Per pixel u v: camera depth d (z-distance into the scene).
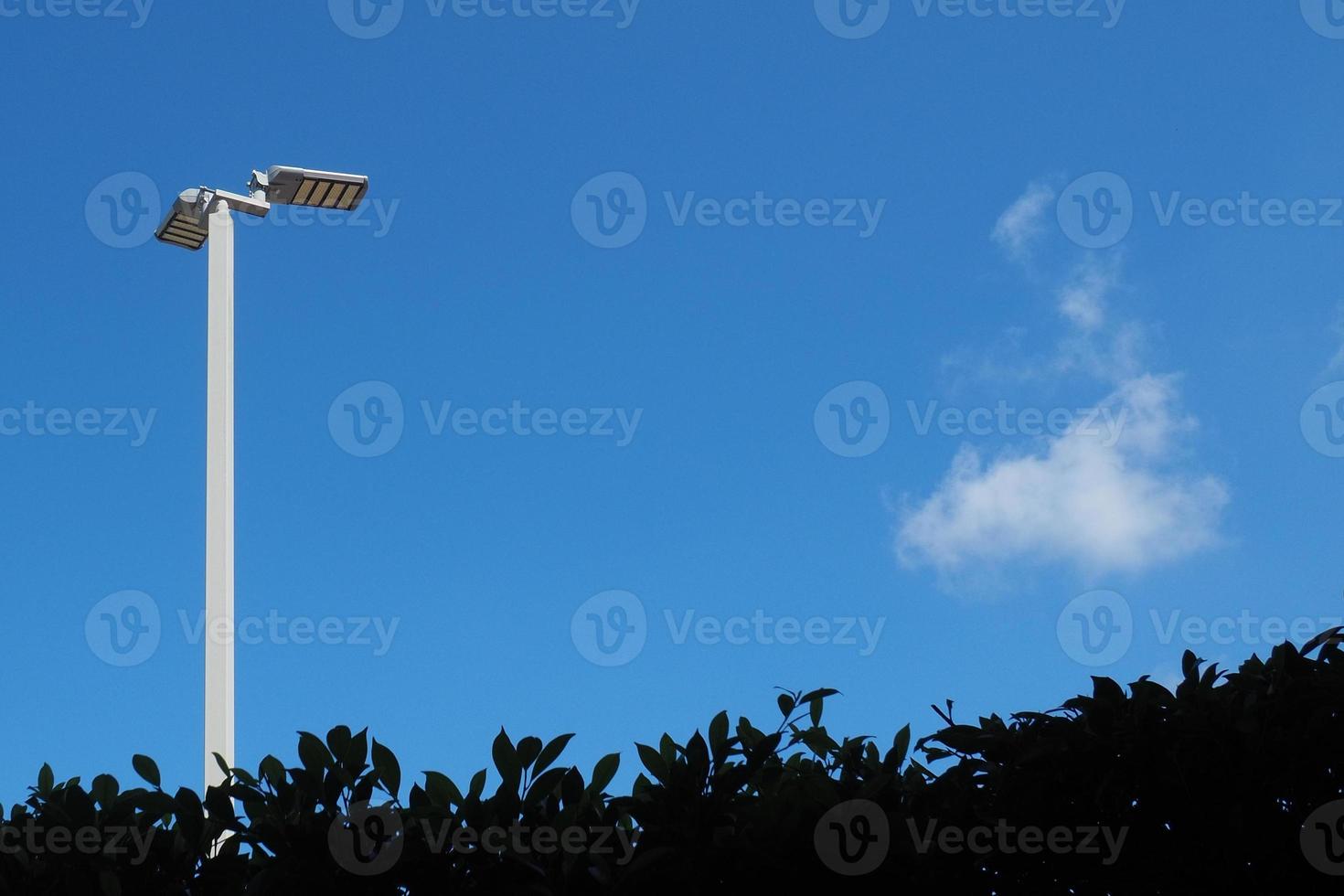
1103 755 3.04
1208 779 3.00
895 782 3.14
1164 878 3.00
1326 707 2.98
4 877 2.86
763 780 3.18
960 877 3.02
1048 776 3.04
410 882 2.87
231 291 8.15
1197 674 3.22
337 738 3.00
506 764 3.02
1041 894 3.03
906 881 2.95
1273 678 3.15
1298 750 2.98
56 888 2.88
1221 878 2.97
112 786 3.17
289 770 2.96
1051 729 3.13
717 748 3.11
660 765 3.14
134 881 2.89
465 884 2.88
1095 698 3.12
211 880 2.92
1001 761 3.15
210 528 7.55
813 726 3.46
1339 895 2.96
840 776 3.33
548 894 2.82
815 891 2.94
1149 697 3.11
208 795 3.00
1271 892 2.97
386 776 2.98
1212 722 3.02
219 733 7.09
